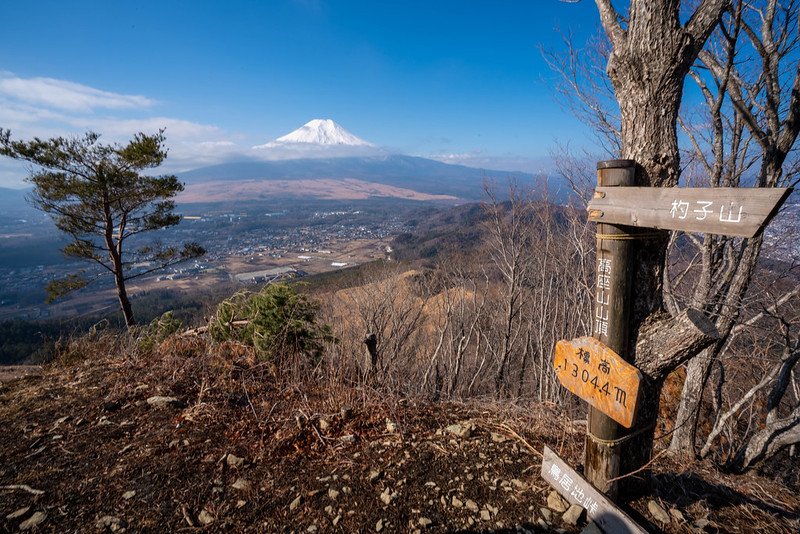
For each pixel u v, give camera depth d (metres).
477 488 2.43
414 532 2.10
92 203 9.96
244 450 2.78
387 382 4.06
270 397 3.64
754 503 2.58
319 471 2.59
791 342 3.36
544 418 3.40
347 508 2.25
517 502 2.32
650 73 1.92
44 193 9.40
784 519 2.36
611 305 1.98
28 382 3.94
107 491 2.32
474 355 11.08
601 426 2.10
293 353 4.33
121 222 10.63
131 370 4.12
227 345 4.52
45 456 2.66
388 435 3.06
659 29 1.87
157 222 11.05
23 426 3.04
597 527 2.08
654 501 2.24
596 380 2.03
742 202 1.41
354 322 8.64
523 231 9.80
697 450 3.88
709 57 3.14
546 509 2.25
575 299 9.06
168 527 2.08
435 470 2.61
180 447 2.77
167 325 5.28
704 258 3.53
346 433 3.05
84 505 2.21
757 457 3.49
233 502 2.28
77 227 9.84
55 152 8.98
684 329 1.84
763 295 3.38
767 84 2.94
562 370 2.26
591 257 8.32
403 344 8.87
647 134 1.97
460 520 2.18
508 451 2.85
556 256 9.66
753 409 4.79
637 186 1.93
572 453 2.83
